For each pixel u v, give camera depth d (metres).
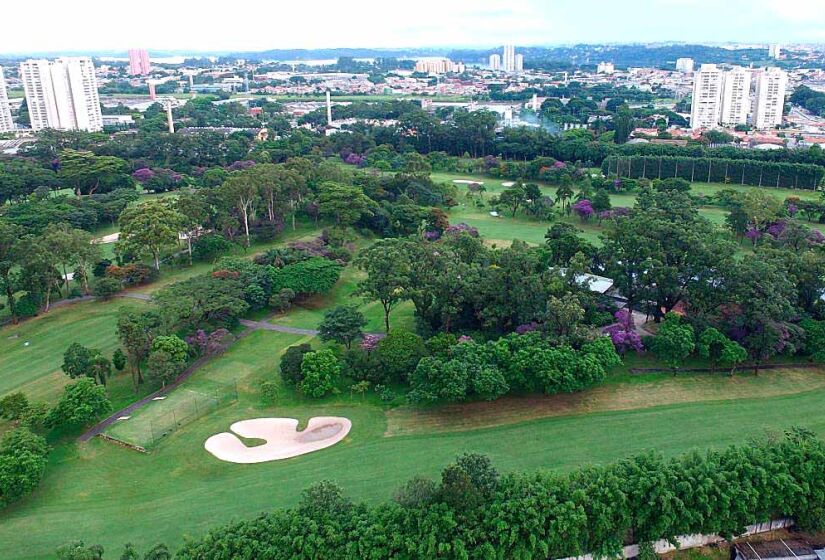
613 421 80.25
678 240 100.94
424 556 54.16
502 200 181.62
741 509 58.56
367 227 162.62
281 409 85.94
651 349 94.31
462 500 56.53
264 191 155.25
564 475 61.84
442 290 100.31
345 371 90.81
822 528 60.25
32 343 106.94
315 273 120.25
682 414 81.44
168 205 142.75
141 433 80.25
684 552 60.22
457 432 79.00
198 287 107.12
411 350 89.81
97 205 170.75
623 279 103.75
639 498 58.53
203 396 89.00
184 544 57.22
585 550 58.19
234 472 73.19
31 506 67.69
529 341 86.31
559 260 123.00
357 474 71.50
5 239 116.06
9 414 78.62
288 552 54.44
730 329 93.12
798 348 92.94
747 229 152.38
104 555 60.12
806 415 80.88
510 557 55.56
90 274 135.00
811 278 100.06
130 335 91.56
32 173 195.25
